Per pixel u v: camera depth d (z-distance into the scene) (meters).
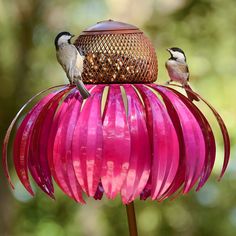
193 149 7.29
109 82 7.68
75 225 25.59
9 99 22.03
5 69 22.19
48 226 25.75
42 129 7.65
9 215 22.86
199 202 24.22
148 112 7.59
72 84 7.59
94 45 7.70
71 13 22.08
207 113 19.70
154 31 21.67
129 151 6.91
